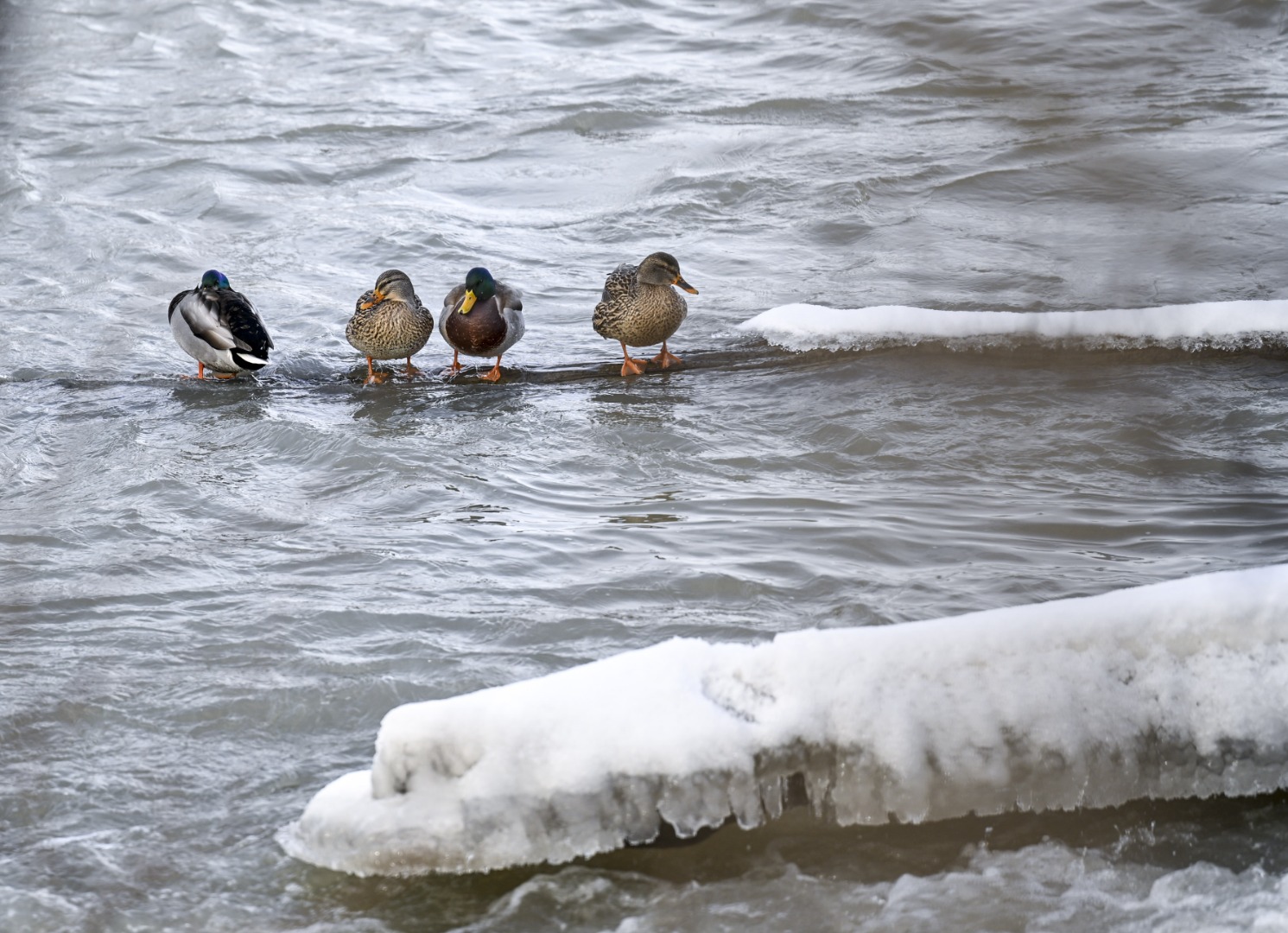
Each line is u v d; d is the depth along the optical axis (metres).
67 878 6.34
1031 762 6.45
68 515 11.25
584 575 9.82
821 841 6.41
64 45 33.12
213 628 8.93
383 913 6.07
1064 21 30.69
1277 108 26.05
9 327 17.48
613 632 8.87
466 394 14.96
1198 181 21.81
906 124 26.06
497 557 10.21
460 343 15.46
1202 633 6.61
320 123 27.02
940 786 6.42
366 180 23.98
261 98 29.02
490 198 23.03
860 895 6.11
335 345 17.03
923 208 21.61
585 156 25.02
